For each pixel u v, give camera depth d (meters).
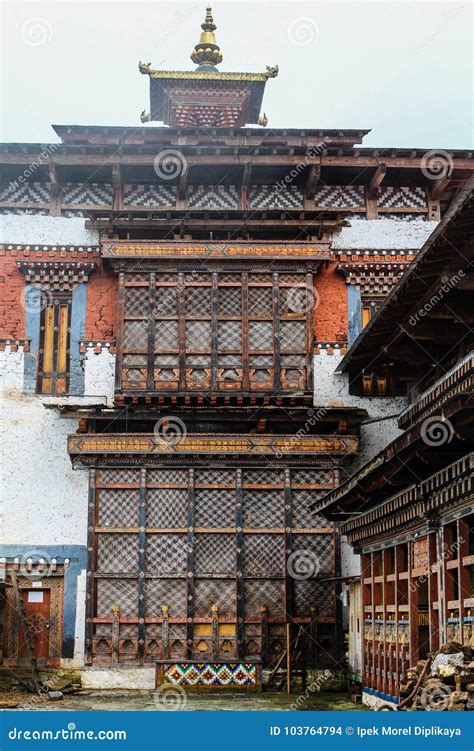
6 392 25.98
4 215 26.89
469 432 12.90
